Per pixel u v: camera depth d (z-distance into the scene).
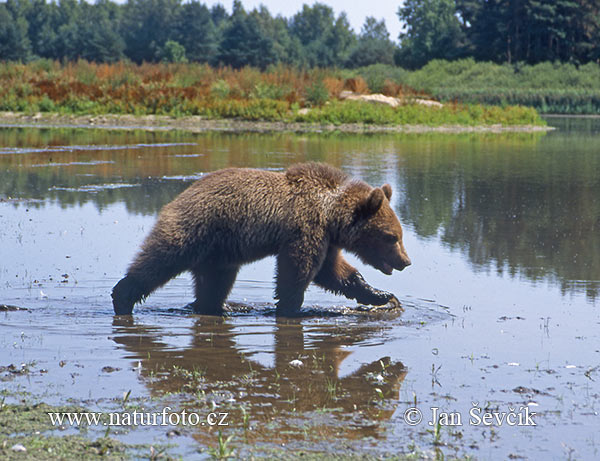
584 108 66.38
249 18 127.56
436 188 17.97
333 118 38.84
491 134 37.75
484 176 20.44
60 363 6.13
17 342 6.73
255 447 4.65
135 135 30.94
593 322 7.82
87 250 10.66
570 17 96.88
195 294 8.46
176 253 7.93
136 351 6.59
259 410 5.27
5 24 125.69
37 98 39.12
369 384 5.88
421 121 40.66
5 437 4.65
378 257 8.57
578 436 4.96
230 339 7.11
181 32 138.50
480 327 7.62
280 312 8.23
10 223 12.38
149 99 39.44
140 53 138.25
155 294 9.01
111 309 8.08
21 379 5.72
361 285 8.70
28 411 5.07
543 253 11.36
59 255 10.33
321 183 8.39
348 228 8.41
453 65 87.06
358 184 8.58
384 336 7.31
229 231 8.06
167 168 20.28
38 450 4.48
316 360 6.49
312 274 8.25
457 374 6.15
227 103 39.53
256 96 42.94
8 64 47.81
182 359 6.39
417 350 6.84
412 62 113.06
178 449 4.59
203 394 5.54
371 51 122.44
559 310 8.30
